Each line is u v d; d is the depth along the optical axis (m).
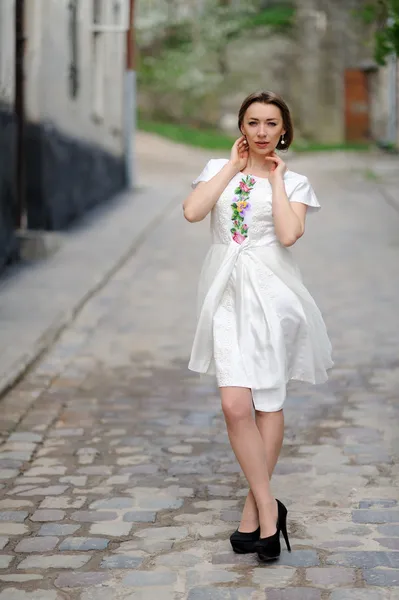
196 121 34.31
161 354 7.73
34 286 10.23
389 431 5.66
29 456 5.29
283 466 5.07
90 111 16.56
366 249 13.15
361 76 34.03
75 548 4.05
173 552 4.00
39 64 12.74
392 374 7.00
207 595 3.59
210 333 3.96
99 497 4.66
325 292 10.27
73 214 15.16
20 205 13.08
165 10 34.19
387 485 4.77
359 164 26.52
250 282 3.94
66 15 14.22
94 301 9.85
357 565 3.84
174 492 4.71
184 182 22.66
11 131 11.07
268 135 3.95
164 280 11.02
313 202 4.05
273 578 3.73
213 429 5.78
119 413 6.16
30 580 3.75
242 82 34.00
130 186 20.92
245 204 3.97
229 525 4.29
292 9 34.31
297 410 6.13
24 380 6.96
